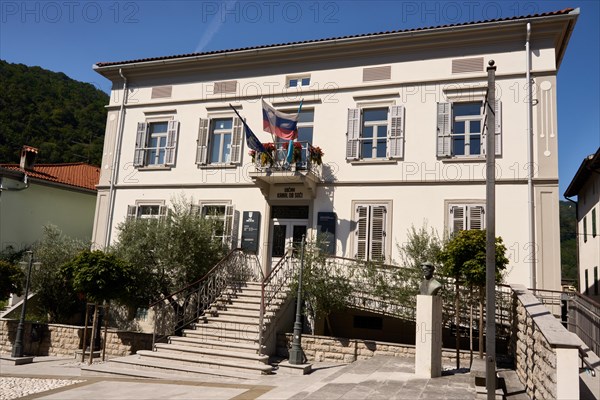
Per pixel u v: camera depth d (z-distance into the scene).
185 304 12.88
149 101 17.89
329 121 15.48
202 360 10.48
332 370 10.56
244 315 12.03
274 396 7.89
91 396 8.17
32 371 11.87
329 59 15.81
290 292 12.61
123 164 17.81
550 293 12.31
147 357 11.10
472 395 7.23
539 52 13.68
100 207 17.77
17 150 28.94
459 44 14.41
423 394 7.29
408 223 14.08
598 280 19.25
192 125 17.17
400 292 12.18
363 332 13.78
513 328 10.05
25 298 14.40
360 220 14.53
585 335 9.31
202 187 16.59
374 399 6.98
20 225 20.78
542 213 12.92
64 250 16.92
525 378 8.01
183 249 14.16
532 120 13.41
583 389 6.43
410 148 14.45
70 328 15.00
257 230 15.59
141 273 14.02
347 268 13.19
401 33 14.56
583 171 19.67
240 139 16.45
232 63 16.86
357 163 14.91
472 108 14.21
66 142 31.33
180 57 17.20
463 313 11.87
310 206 15.13
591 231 20.55
